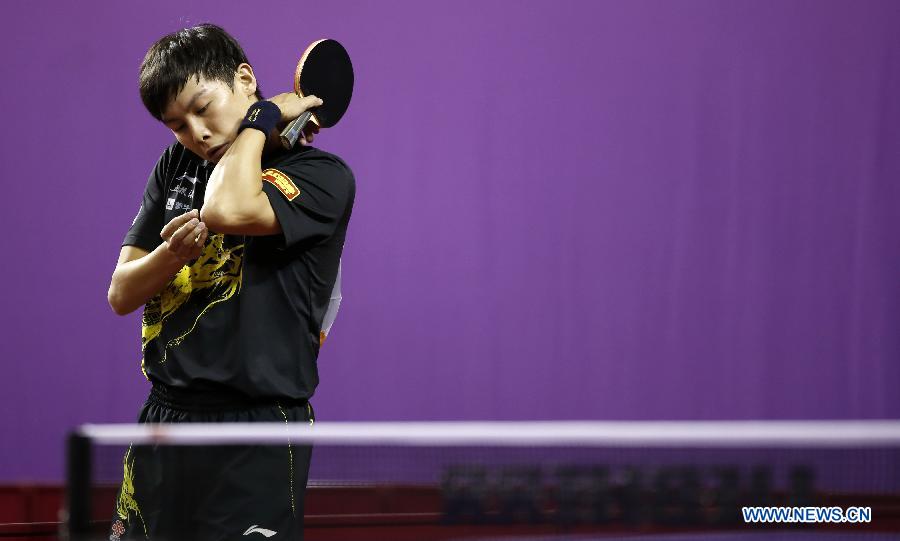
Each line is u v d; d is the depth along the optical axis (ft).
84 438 18.17
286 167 22.85
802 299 60.13
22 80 58.85
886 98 60.08
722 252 60.23
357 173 59.67
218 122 23.07
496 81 60.23
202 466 21.13
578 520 18.97
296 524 21.71
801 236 60.18
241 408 21.91
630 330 59.98
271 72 59.21
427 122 60.03
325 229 22.59
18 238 58.49
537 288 59.88
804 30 60.23
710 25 60.18
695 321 60.08
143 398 58.54
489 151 60.13
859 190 60.18
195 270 22.44
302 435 18.89
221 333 21.98
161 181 24.90
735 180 60.13
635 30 60.23
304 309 22.72
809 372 60.08
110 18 59.21
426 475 21.38
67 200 58.90
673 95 60.13
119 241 59.00
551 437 17.84
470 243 59.77
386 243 59.57
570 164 60.18
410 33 60.13
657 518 19.20
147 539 21.63
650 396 59.82
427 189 59.82
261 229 21.49
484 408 59.26
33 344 58.13
